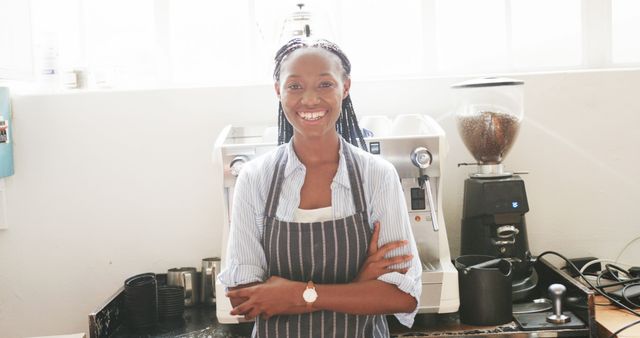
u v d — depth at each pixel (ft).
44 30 7.79
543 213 7.54
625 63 7.72
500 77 7.02
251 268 4.62
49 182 7.55
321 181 4.70
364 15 7.85
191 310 6.86
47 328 7.66
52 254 7.61
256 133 7.29
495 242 6.40
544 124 7.46
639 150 7.46
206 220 7.56
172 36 7.86
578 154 7.48
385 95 7.48
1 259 7.61
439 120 7.47
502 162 7.11
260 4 7.79
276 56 4.73
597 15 7.71
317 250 4.57
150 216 7.57
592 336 5.60
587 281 6.54
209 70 7.95
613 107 7.42
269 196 4.67
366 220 4.64
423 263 6.16
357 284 4.52
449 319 6.04
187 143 7.52
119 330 6.23
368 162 4.78
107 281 7.63
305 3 7.59
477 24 7.80
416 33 7.82
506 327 5.76
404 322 4.95
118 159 7.54
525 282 6.46
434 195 6.24
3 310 7.66
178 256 7.60
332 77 4.50
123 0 7.88
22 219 7.57
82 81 7.70
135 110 7.50
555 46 7.79
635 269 6.99
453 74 7.80
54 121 7.50
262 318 4.73
